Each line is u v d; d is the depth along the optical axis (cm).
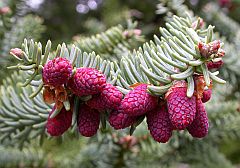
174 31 20
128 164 36
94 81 18
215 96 37
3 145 31
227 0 51
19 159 37
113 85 19
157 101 18
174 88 18
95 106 18
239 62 36
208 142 38
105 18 58
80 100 19
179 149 38
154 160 38
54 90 18
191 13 32
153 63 18
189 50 18
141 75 20
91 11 78
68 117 19
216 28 43
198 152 38
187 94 17
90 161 37
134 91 18
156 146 35
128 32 29
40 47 18
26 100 27
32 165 38
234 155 63
